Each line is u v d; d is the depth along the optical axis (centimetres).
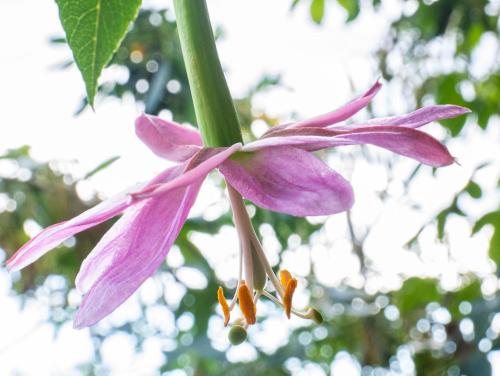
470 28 44
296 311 15
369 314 45
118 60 38
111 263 13
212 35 15
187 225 40
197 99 14
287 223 42
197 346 42
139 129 15
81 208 41
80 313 13
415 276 44
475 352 38
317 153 48
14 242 44
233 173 13
